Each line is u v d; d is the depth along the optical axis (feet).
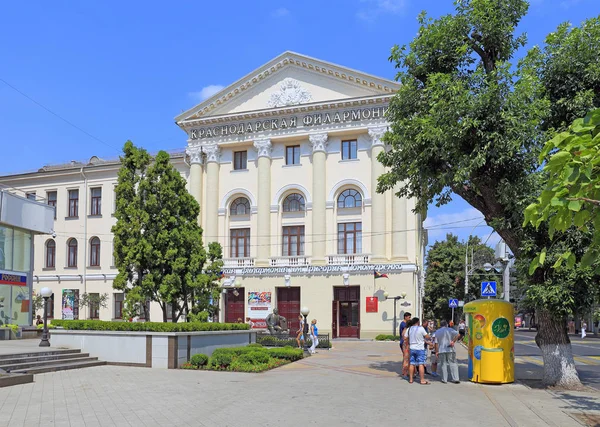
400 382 52.54
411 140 54.39
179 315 93.30
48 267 161.48
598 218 21.33
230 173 150.30
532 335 193.06
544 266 48.39
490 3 53.62
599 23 50.39
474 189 55.21
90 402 40.86
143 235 88.12
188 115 153.38
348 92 141.49
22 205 104.37
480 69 51.21
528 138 47.60
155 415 35.99
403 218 133.28
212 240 147.64
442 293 216.54
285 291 141.69
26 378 50.65
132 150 88.89
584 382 54.44
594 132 21.16
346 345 112.57
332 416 35.63
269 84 148.15
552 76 50.96
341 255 136.87
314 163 141.49
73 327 70.08
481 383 51.39
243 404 39.96
